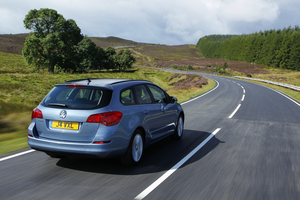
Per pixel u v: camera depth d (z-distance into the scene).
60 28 52.62
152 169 3.99
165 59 154.50
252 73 86.56
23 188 3.16
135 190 3.16
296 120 9.60
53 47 50.34
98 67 69.06
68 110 3.62
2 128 7.43
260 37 136.62
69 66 59.62
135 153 4.11
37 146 3.74
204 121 8.88
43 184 3.29
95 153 3.49
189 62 129.25
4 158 4.40
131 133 3.87
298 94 23.42
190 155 4.84
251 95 19.95
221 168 4.13
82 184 3.31
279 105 14.32
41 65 51.59
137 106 4.22
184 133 6.89
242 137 6.57
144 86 4.79
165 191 3.16
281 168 4.21
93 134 3.53
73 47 59.66
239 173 3.91
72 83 4.04
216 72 79.88
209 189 3.27
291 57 108.94
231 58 163.88
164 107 5.16
